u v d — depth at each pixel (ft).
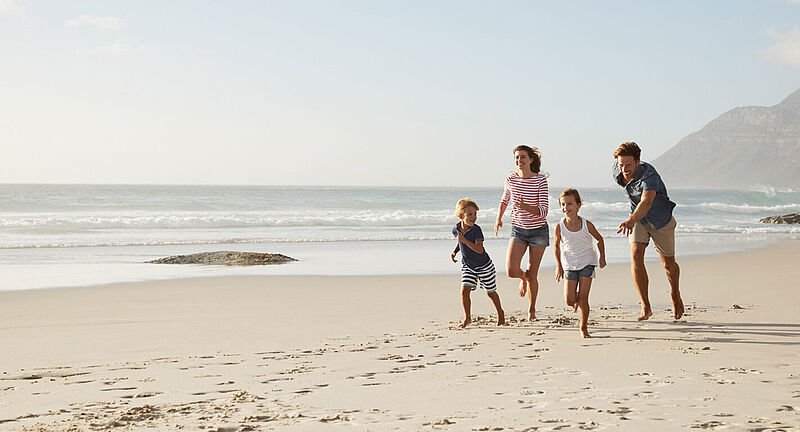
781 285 31.55
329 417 11.33
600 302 26.71
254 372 14.98
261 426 10.87
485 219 98.22
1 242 61.00
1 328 21.38
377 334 20.06
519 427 10.66
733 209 147.02
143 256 49.96
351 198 156.04
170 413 11.69
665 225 22.03
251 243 62.80
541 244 23.06
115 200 130.52
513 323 22.00
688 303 26.02
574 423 10.84
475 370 15.02
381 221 93.56
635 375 14.37
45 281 34.73
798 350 17.03
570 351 17.16
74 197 137.18
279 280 35.12
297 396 12.81
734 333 19.51
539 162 23.39
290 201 139.44
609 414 11.34
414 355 16.80
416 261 46.37
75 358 16.79
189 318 23.38
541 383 13.73
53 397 12.88
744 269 39.47
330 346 18.17
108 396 12.94
